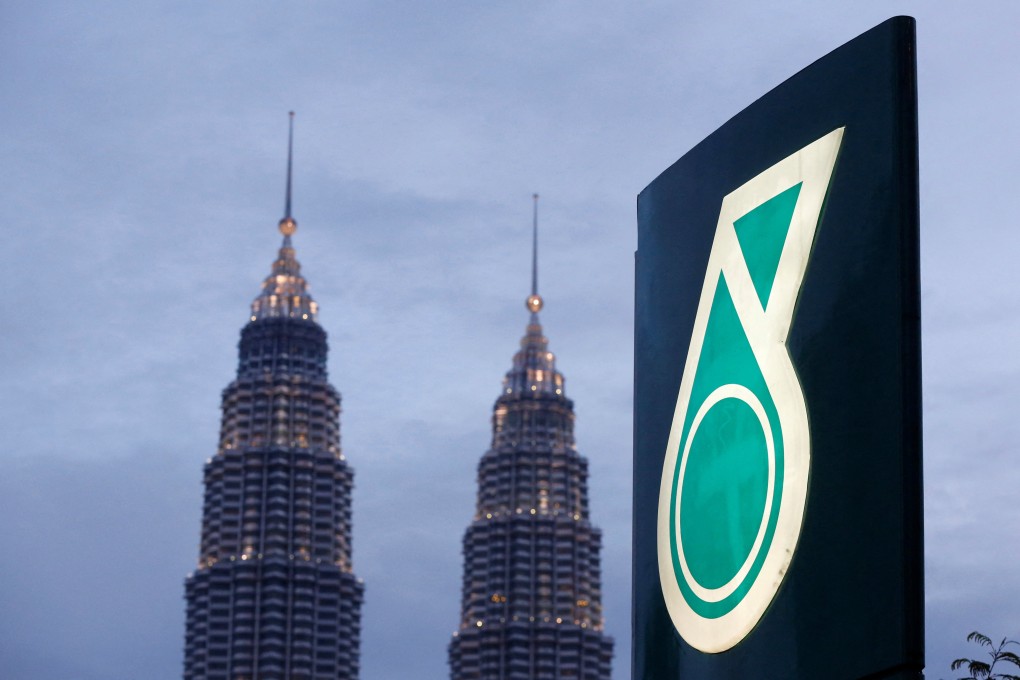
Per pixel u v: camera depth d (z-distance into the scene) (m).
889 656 19.39
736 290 22.61
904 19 20.72
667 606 23.19
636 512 24.53
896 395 19.88
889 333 20.11
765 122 22.62
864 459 20.14
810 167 21.64
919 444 19.77
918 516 19.56
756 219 22.48
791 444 21.09
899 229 20.22
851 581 20.02
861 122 20.98
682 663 22.64
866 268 20.56
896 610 19.41
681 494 23.14
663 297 24.50
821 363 20.94
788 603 20.80
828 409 20.70
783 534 20.98
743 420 22.06
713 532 22.33
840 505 20.33
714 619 22.00
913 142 20.48
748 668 21.27
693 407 23.22
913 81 20.58
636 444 24.81
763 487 21.50
